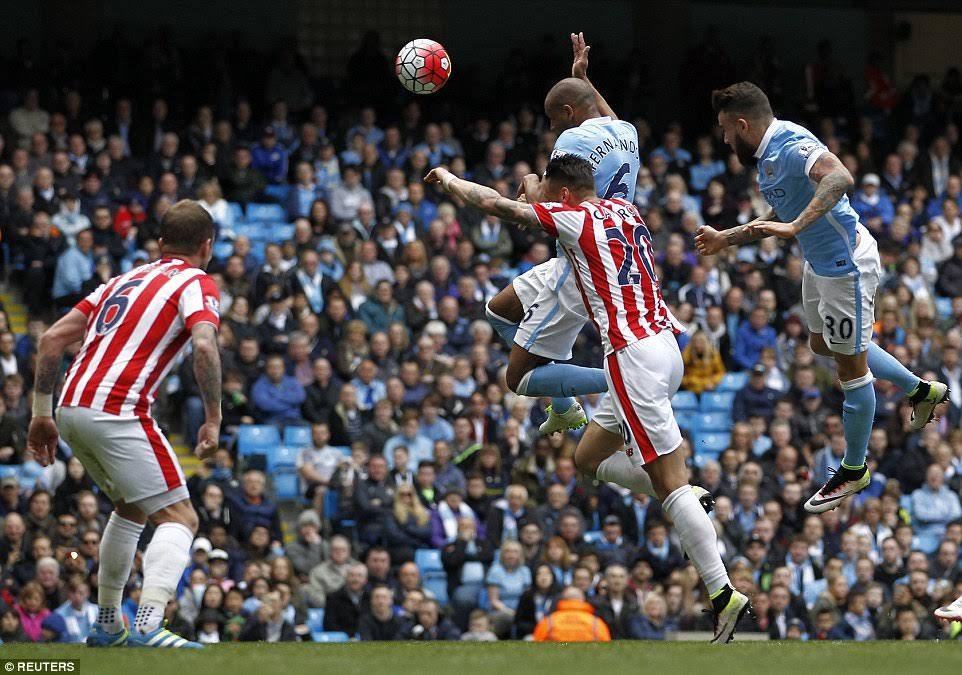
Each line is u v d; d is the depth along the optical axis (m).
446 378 51.56
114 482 20.34
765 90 76.06
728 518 48.84
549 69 74.50
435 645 21.53
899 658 16.45
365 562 45.78
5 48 70.38
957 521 51.25
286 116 65.62
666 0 79.00
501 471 49.53
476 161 67.25
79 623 39.84
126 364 20.20
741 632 45.44
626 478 23.97
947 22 86.44
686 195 65.38
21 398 46.97
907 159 71.19
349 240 57.66
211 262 55.41
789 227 21.47
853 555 48.81
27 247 53.62
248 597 41.44
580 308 24.38
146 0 73.38
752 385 55.28
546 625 40.88
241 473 48.16
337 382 51.66
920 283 63.12
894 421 54.25
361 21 77.75
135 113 63.78
